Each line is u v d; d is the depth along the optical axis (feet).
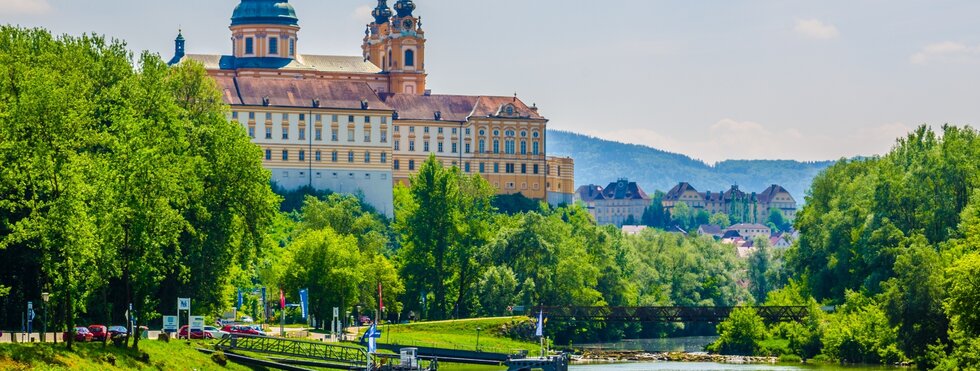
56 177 510.17
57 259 531.50
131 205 528.22
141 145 538.88
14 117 518.37
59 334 632.79
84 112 549.13
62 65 652.89
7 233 582.35
